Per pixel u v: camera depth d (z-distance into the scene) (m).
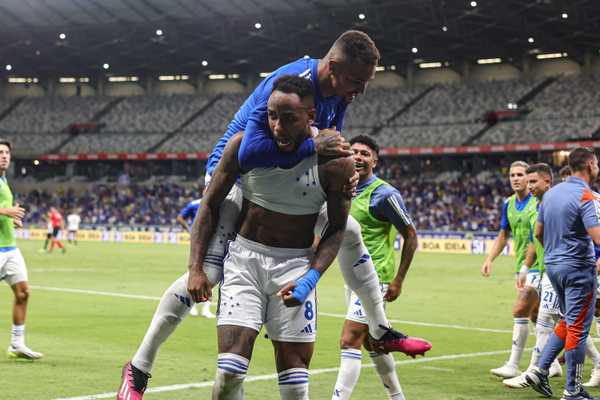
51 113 71.44
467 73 62.22
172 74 71.12
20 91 74.94
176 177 65.50
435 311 16.08
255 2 52.75
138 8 55.47
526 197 9.55
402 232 6.93
